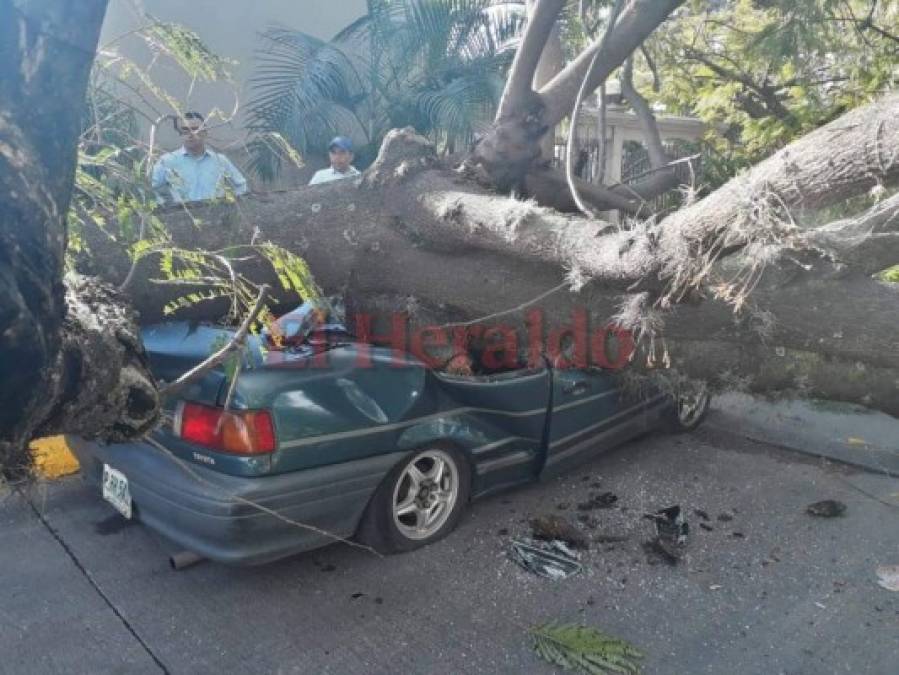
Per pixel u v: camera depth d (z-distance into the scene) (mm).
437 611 3398
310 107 7441
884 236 2637
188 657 3086
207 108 7637
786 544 3996
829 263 2814
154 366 3369
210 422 3199
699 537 4055
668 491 4570
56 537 3957
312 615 3361
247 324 2164
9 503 4195
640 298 2965
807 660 3100
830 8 6590
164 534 3400
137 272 3295
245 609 3398
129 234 2246
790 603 3486
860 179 2270
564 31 6715
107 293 2055
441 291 3670
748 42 7684
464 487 3973
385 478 3607
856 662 3090
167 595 3488
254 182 7488
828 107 7578
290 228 3641
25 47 1420
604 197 4582
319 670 3020
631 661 3049
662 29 8031
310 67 7594
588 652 3057
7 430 1572
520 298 3525
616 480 4707
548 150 4883
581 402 4324
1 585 3523
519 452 4164
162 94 2447
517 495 4480
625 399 4609
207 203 3457
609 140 10289
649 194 5391
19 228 1419
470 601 3471
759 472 4867
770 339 3104
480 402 3902
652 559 3838
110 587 3537
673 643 3199
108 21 4902
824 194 2352
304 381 3311
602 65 4203
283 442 3223
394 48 8016
